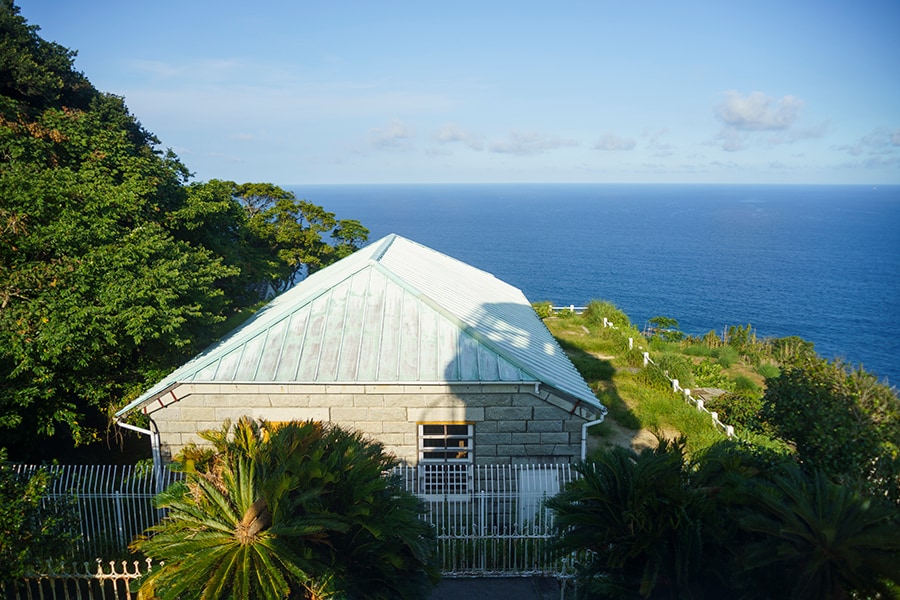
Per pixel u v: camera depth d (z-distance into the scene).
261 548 7.27
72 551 9.86
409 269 19.09
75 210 14.83
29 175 14.69
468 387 12.88
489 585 11.22
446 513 13.26
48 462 15.13
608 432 18.48
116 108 28.02
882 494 8.17
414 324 13.98
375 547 8.16
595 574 8.97
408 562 8.76
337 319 14.05
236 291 27.59
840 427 9.37
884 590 6.64
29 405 13.43
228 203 24.72
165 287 14.30
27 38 24.39
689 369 25.38
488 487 13.23
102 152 18.80
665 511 8.02
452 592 11.02
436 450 13.21
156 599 7.86
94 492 12.36
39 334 12.41
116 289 13.28
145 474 13.07
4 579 8.44
